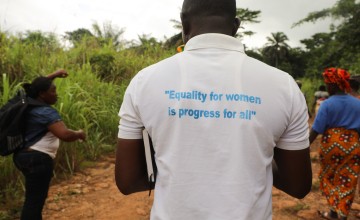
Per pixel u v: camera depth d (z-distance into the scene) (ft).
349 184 10.84
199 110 3.39
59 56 23.67
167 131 3.44
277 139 3.57
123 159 3.77
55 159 15.80
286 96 3.52
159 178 3.55
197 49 3.64
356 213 12.55
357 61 69.41
